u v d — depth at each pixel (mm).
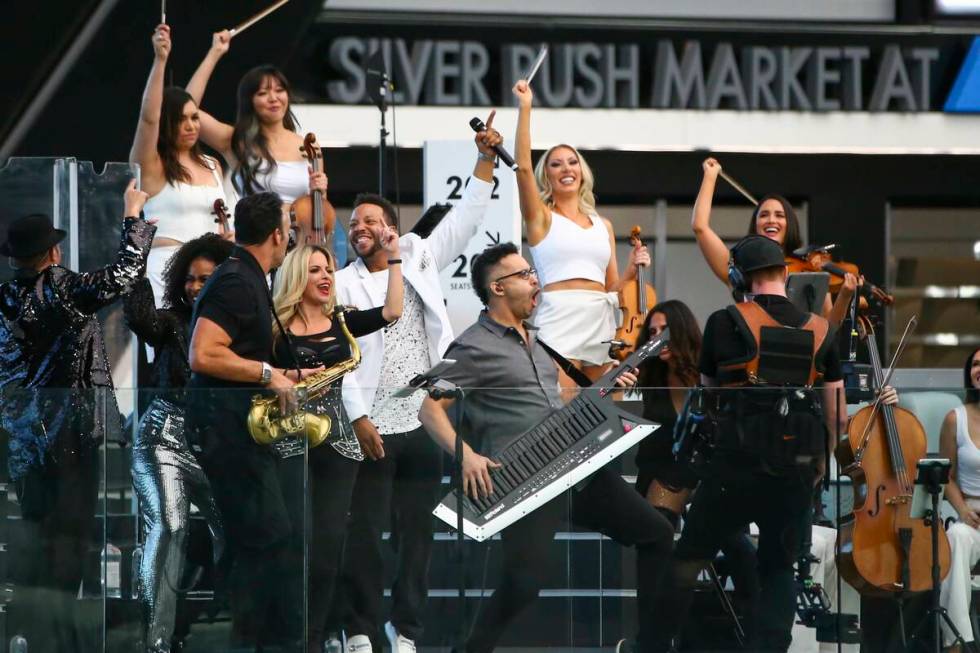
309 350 20812
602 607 20672
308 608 19891
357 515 20062
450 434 20312
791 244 26578
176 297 21625
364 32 39906
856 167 41969
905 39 41906
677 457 20828
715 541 20969
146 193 23078
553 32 40781
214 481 19797
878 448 21531
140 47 35188
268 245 19688
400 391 20188
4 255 21891
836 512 21312
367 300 23484
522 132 26375
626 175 41188
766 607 21062
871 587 21406
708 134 41500
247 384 19891
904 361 42500
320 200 26078
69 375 20578
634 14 41500
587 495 20672
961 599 21656
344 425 20016
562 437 20609
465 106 40500
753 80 41531
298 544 19828
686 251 41844
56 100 35594
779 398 21062
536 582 20531
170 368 21297
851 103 41875
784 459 21078
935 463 21656
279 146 26953
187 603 19812
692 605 20922
